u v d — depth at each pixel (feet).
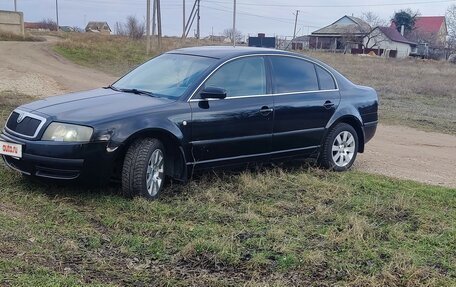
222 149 19.79
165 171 18.93
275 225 15.88
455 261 13.85
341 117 23.57
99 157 16.97
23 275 11.78
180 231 15.11
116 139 17.12
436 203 19.17
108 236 14.69
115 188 18.72
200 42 173.68
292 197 18.94
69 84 63.98
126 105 18.37
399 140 35.94
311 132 22.59
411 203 18.69
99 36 145.48
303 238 14.89
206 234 14.96
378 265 13.37
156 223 15.70
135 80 21.43
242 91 20.49
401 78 91.97
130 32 161.99
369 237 15.10
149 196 17.93
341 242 14.64
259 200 18.51
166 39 180.45
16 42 119.14
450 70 126.21
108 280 12.06
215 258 13.38
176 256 13.53
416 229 16.16
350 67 116.57
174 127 18.31
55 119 17.30
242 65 20.89
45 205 16.70
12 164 18.08
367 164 26.66
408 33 301.43
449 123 44.93
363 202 18.39
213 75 19.92
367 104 25.00
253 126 20.48
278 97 21.40
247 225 15.92
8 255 12.77
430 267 13.42
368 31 270.26
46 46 107.24
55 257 13.00
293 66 22.56
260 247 14.17
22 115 18.17
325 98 23.13
